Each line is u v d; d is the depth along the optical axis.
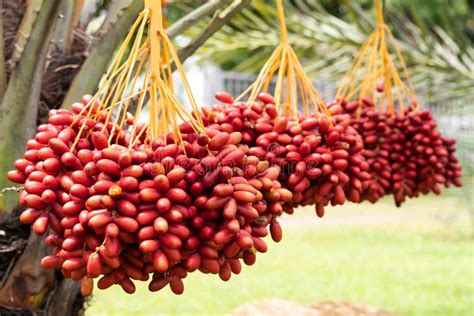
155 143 1.44
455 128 4.99
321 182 1.66
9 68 1.90
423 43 4.27
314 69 4.23
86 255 1.38
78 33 2.01
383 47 2.03
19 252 1.84
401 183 1.98
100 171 1.39
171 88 1.53
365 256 7.96
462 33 4.24
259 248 1.45
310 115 1.78
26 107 1.80
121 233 1.35
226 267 1.44
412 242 9.05
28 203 1.41
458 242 9.08
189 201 1.39
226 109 1.66
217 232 1.38
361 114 1.99
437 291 6.00
